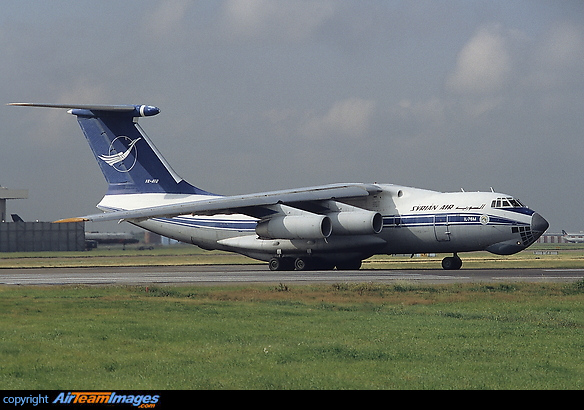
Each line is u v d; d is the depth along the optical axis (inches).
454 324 2028.8
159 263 6599.4
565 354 1615.4
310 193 4820.4
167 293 2842.0
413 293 2842.0
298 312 2261.3
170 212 4628.4
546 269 4719.5
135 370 1429.6
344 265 4985.2
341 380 1352.1
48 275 4384.8
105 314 2193.7
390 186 4963.1
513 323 2062.0
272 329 1909.4
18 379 1354.6
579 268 4891.7
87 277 4119.1
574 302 2556.6
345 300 2603.3
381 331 1894.7
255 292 2888.8
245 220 5157.5
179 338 1768.0
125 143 5359.3
